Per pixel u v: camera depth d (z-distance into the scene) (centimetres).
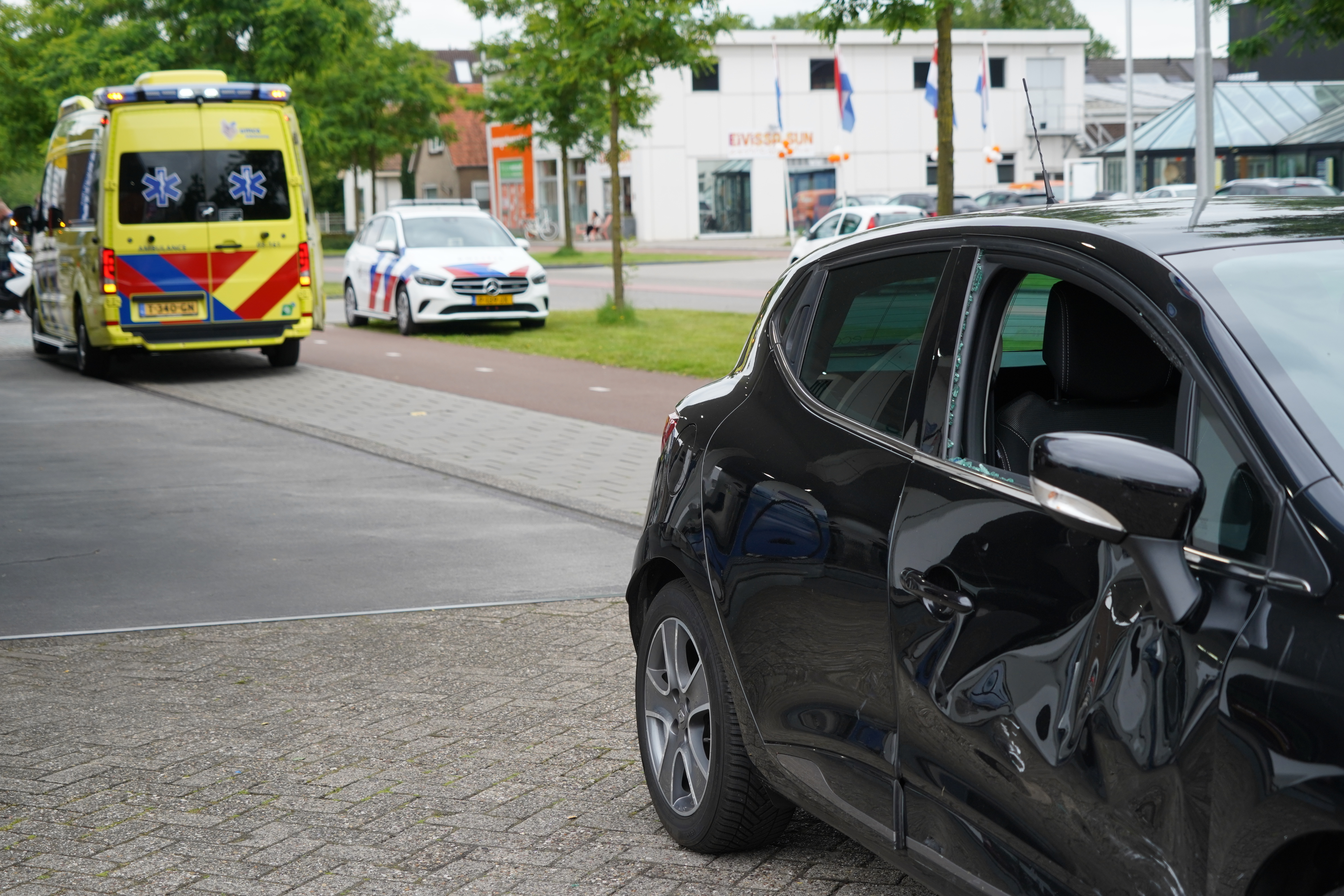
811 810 340
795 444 353
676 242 6394
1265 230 283
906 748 297
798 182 6575
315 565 750
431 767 466
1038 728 257
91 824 424
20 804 441
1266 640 215
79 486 981
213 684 557
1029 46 6719
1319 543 215
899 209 2836
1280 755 207
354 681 558
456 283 2097
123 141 1566
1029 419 311
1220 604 224
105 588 708
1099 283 278
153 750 486
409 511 889
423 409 1355
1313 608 211
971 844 277
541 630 624
